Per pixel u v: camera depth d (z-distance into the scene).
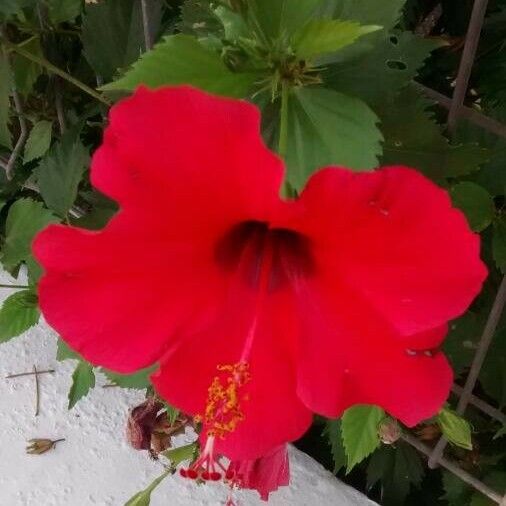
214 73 0.19
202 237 0.18
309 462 0.37
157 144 0.15
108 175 0.15
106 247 0.17
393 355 0.19
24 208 0.34
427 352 0.18
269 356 0.20
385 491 0.37
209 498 0.37
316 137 0.20
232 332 0.20
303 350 0.19
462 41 0.29
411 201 0.15
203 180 0.16
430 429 0.33
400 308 0.17
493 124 0.24
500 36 0.29
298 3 0.19
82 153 0.33
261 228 0.19
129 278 0.18
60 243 0.17
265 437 0.20
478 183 0.28
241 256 0.19
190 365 0.20
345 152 0.20
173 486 0.37
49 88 0.35
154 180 0.16
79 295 0.18
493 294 0.31
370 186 0.15
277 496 0.36
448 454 0.35
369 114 0.20
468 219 0.27
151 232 0.17
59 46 0.34
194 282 0.19
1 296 0.43
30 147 0.35
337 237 0.17
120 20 0.31
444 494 0.38
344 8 0.21
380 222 0.16
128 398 0.40
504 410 0.34
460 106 0.24
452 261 0.16
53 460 0.38
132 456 0.38
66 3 0.32
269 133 0.21
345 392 0.19
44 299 0.18
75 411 0.40
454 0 0.30
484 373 0.32
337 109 0.20
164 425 0.31
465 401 0.31
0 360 0.41
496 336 0.31
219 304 0.19
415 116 0.24
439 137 0.24
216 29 0.24
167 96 0.15
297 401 0.20
